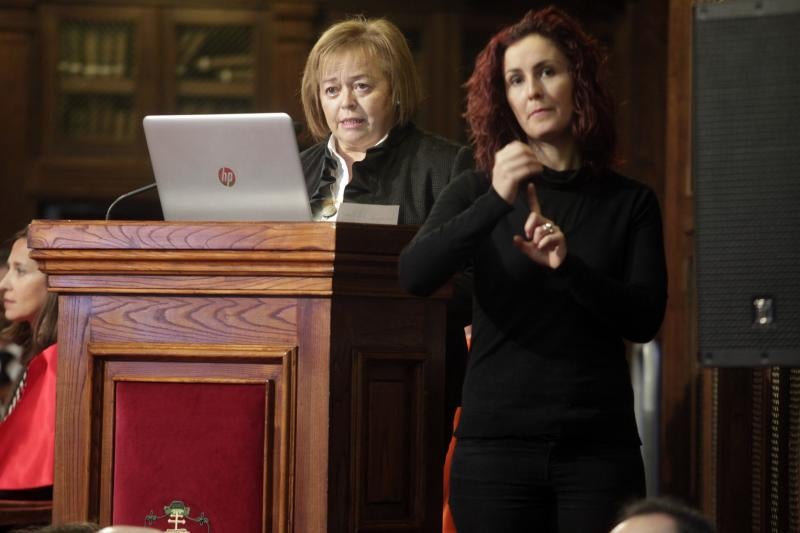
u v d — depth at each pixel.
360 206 8.06
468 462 6.88
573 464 6.71
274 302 6.98
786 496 9.67
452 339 9.12
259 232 6.89
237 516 6.98
